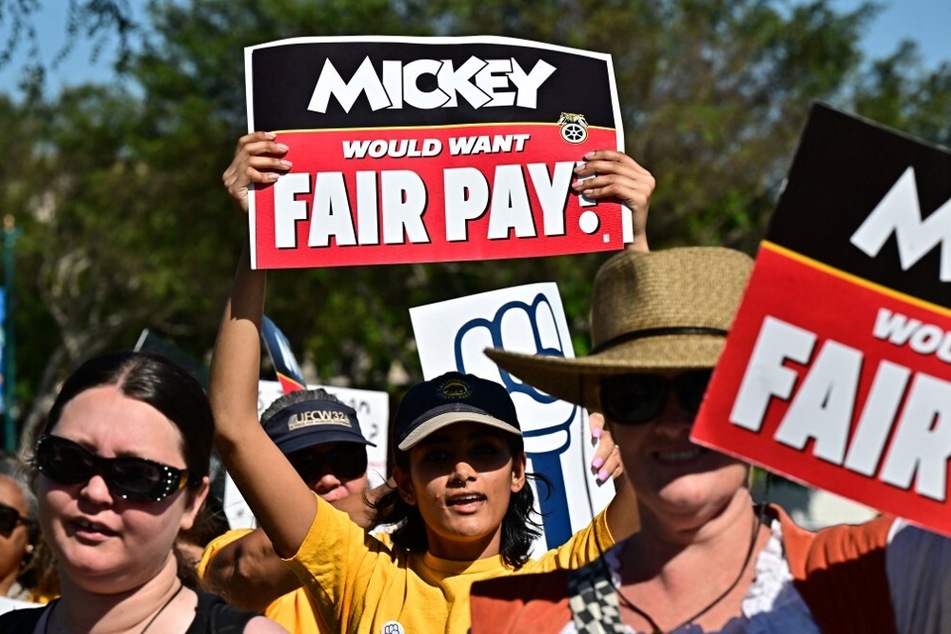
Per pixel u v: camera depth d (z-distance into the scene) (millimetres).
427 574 5484
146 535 4137
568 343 7234
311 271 33594
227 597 5684
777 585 3670
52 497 4137
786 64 32625
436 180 5512
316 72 5535
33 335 51031
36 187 48062
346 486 6703
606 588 3814
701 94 30641
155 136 37656
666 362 3654
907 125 36469
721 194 29234
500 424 5461
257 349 5398
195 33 35219
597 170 5539
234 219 36188
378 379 36469
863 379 3479
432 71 5586
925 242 3492
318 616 6078
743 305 3512
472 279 32469
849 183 3510
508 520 5676
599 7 30406
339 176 5473
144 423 4160
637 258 3889
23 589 7043
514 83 5602
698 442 3480
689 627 3676
